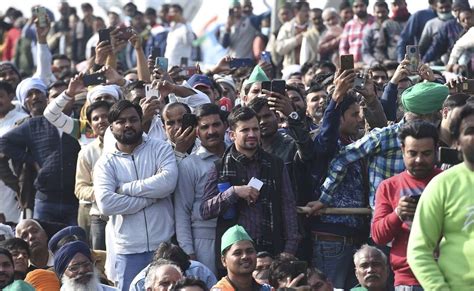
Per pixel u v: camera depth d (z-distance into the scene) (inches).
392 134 873.5
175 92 1031.0
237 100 1133.1
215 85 1149.7
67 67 1572.3
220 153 917.2
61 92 1211.2
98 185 909.2
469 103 789.2
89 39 1910.7
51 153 1087.0
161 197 906.7
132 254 906.1
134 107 918.4
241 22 1708.9
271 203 879.1
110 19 1902.1
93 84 1104.8
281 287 808.3
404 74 988.6
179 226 908.0
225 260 839.1
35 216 1088.2
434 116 864.3
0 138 1095.6
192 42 1697.8
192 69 1232.2
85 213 1021.8
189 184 911.0
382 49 1460.4
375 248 838.5
